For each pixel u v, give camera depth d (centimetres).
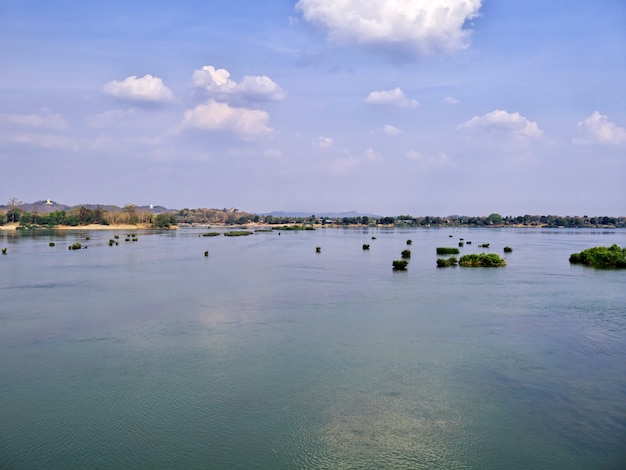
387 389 2011
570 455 1544
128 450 1571
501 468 1480
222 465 1493
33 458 1527
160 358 2380
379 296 3956
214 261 6925
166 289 4325
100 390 2005
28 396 1950
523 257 7581
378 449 1579
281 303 3678
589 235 17750
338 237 14925
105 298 3878
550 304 3606
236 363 2311
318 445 1598
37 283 4662
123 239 12850
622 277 5072
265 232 19400
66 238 13125
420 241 12262
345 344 2592
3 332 2839
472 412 1816
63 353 2456
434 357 2384
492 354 2428
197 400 1911
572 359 2353
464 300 3772
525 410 1831
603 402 1889
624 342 2617
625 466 1486
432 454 1550
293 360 2348
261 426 1716
